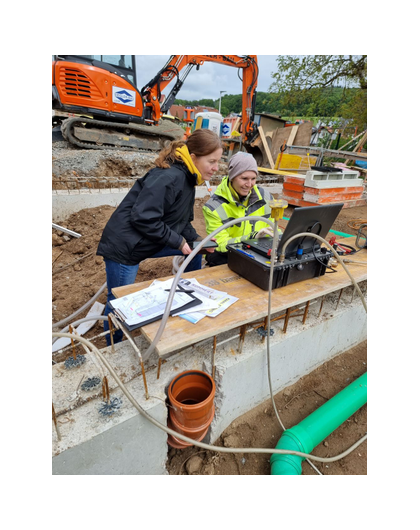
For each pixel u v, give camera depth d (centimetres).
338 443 181
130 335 131
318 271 188
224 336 177
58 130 681
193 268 261
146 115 721
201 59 716
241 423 181
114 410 124
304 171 827
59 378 135
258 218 126
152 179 160
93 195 505
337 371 229
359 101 1210
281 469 148
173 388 138
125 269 182
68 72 539
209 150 161
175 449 167
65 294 311
